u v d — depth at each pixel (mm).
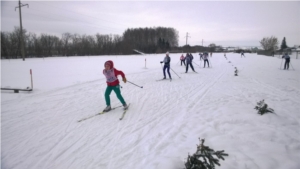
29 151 3639
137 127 4570
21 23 30828
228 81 11031
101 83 10562
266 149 3289
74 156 3422
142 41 92500
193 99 7016
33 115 5562
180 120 4875
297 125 4277
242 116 4785
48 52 54812
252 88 8828
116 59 34062
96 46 63000
